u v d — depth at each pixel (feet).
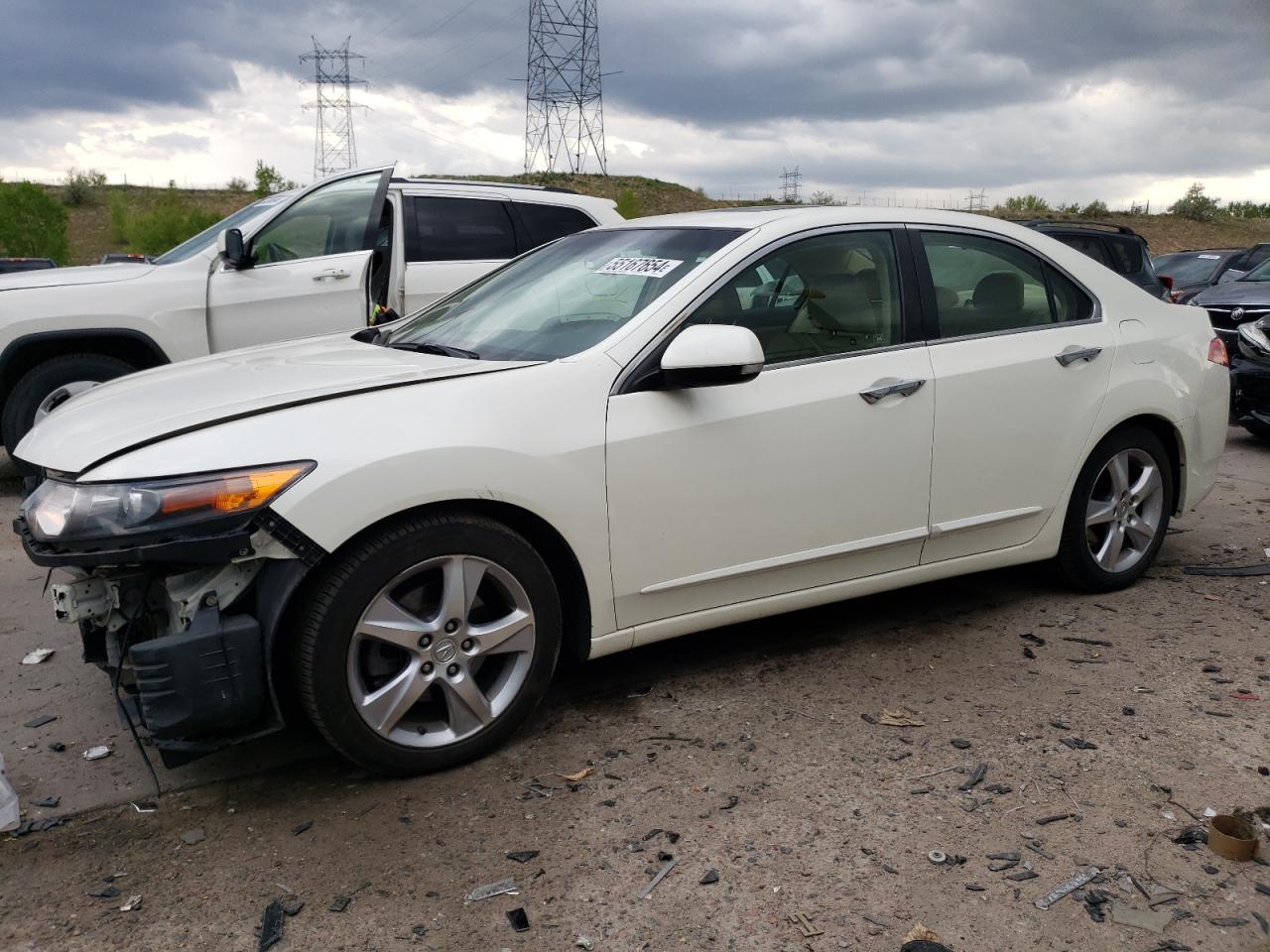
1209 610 14.87
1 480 24.21
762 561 11.92
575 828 9.40
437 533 9.89
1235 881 8.54
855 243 12.89
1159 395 14.94
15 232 130.11
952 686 12.34
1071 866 8.76
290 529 9.17
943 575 13.61
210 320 22.22
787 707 11.81
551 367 10.87
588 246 13.83
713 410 11.34
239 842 9.28
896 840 9.16
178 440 9.35
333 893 8.50
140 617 9.82
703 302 11.59
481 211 25.95
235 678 9.26
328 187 24.08
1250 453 27.40
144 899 8.46
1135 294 15.42
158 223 148.87
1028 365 13.67
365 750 9.91
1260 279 39.17
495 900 8.38
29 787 10.27
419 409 10.04
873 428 12.35
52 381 21.25
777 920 8.09
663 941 7.88
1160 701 11.89
